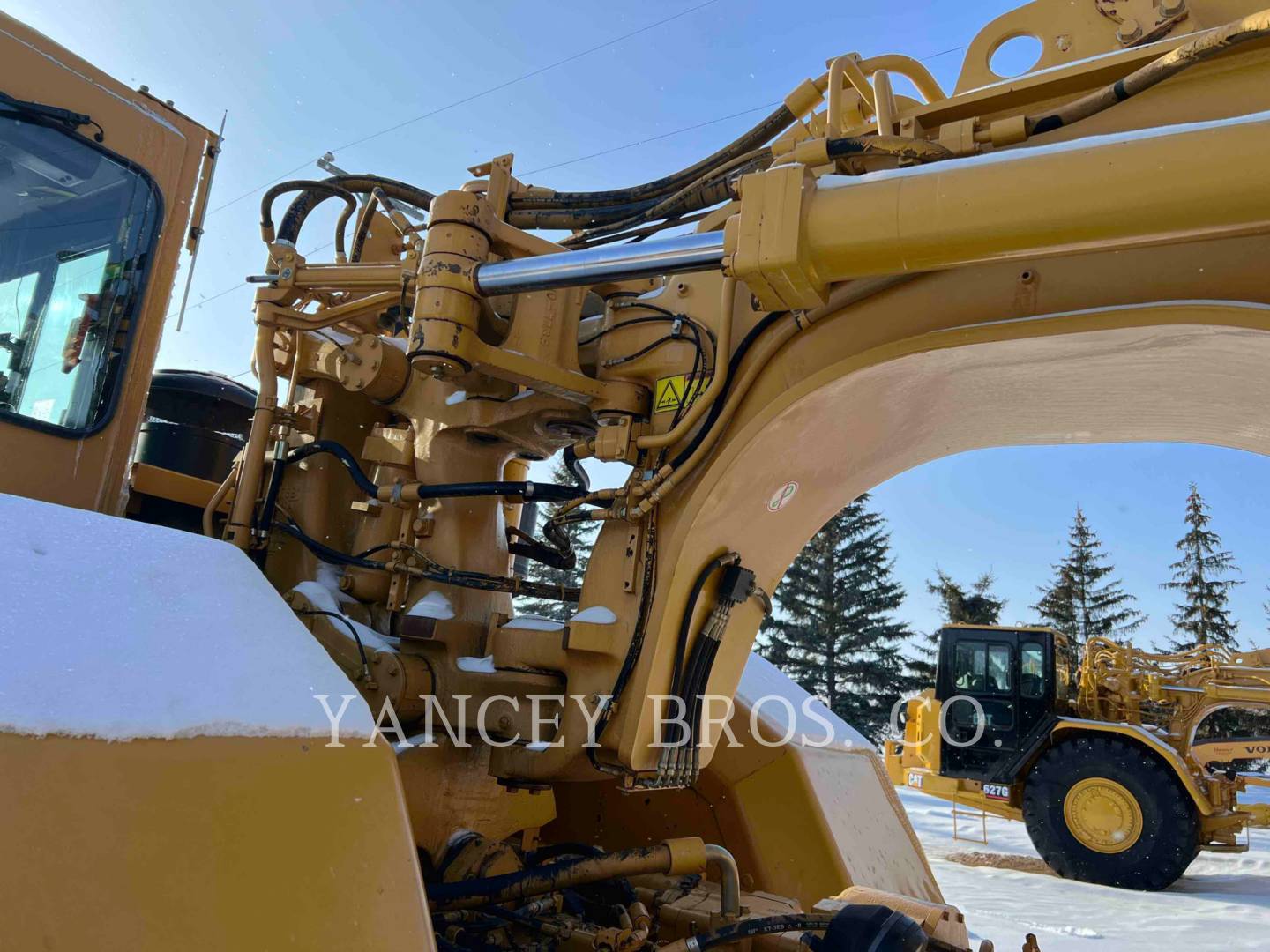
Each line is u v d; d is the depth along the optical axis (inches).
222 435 134.0
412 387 108.9
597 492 89.5
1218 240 57.6
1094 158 54.2
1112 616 1239.5
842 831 110.5
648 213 96.7
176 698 54.1
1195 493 1237.1
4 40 89.1
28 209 90.7
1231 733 924.6
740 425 82.0
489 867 92.8
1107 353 68.1
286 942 50.2
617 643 86.1
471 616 102.9
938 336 69.4
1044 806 357.7
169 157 102.3
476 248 85.9
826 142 73.1
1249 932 233.6
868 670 1121.4
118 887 46.4
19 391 88.0
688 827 115.8
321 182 111.9
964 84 76.7
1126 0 70.1
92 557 61.8
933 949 86.9
